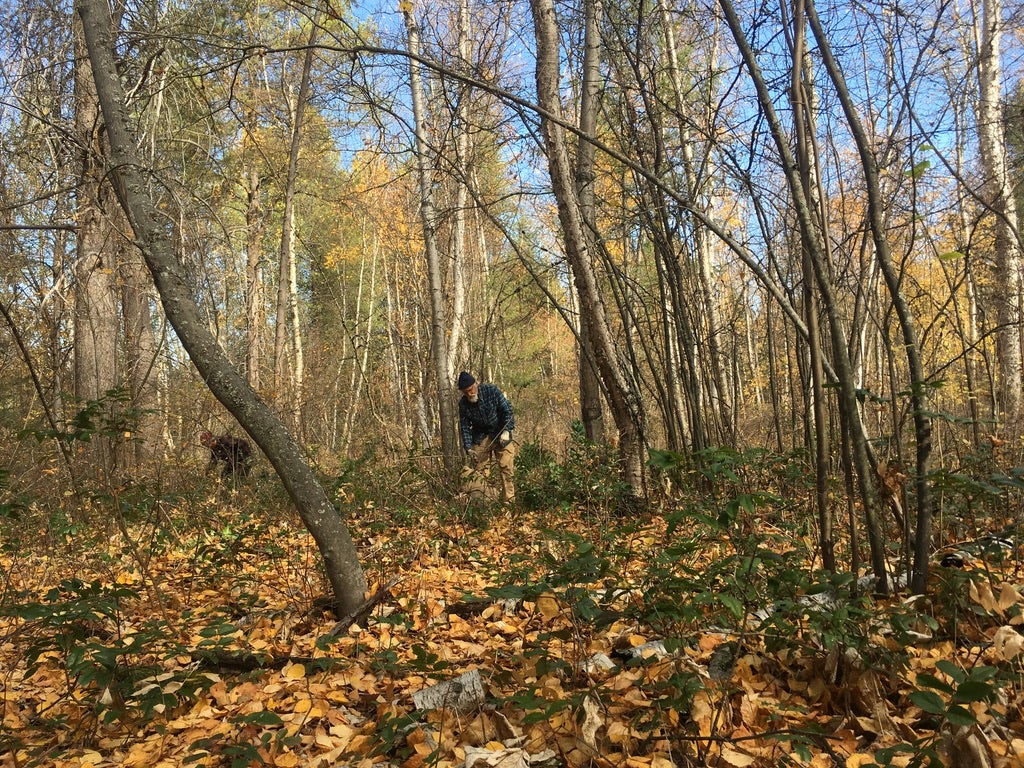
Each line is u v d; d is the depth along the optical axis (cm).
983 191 666
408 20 744
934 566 274
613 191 720
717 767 196
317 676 286
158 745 239
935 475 260
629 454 572
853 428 260
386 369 1638
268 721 215
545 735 215
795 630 229
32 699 287
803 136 266
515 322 882
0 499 465
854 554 258
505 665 277
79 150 596
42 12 659
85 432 333
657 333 693
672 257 580
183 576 452
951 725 184
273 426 335
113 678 241
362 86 414
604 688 230
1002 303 796
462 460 677
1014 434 630
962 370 920
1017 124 564
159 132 638
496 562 439
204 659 296
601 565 245
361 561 459
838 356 260
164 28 407
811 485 402
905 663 225
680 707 196
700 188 579
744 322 1385
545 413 1733
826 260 258
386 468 657
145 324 991
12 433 596
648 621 246
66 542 459
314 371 1373
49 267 693
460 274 1238
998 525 357
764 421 901
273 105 873
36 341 670
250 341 1275
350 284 2567
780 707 218
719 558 310
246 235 1295
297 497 338
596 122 638
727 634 257
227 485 705
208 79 541
